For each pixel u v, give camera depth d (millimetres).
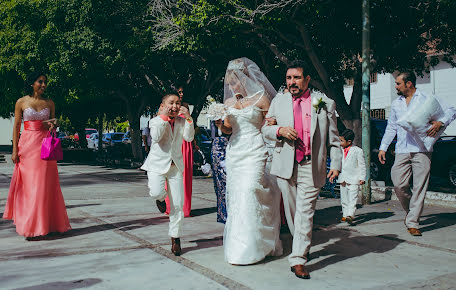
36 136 4867
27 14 15758
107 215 6277
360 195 7582
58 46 14859
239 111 4008
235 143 4055
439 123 4961
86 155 23969
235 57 14609
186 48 13312
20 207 4816
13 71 17938
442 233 5188
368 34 7715
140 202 7574
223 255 4172
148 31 14328
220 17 10742
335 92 11500
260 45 13078
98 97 19922
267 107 4055
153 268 3732
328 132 3711
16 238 4902
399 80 5266
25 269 3695
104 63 14805
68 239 4812
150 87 18422
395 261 4020
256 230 3924
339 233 5191
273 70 14078
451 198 7109
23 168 4836
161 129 4059
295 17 10570
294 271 3592
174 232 4168
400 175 5297
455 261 4027
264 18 10406
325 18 11664
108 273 3590
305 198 3648
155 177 4172
